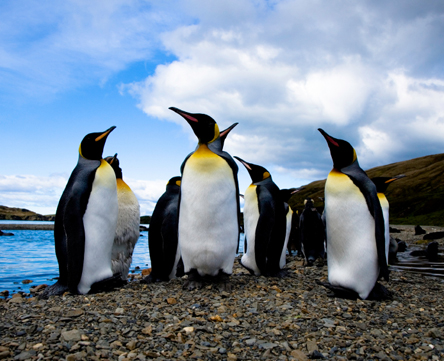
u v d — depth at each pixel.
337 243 5.09
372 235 4.95
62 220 5.13
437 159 110.88
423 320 4.26
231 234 5.30
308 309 4.47
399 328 3.97
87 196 5.07
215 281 5.56
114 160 6.43
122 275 6.41
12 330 3.40
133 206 6.45
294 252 15.09
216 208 5.11
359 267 4.96
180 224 5.31
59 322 3.62
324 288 5.91
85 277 5.07
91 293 5.17
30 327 3.43
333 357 3.17
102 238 5.21
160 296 4.89
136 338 3.29
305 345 3.38
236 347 3.25
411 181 91.19
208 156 5.19
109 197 5.29
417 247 18.34
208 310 4.24
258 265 6.94
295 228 12.68
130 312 4.04
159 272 6.40
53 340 3.18
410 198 74.31
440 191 77.12
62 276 5.19
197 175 5.12
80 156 5.38
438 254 14.48
